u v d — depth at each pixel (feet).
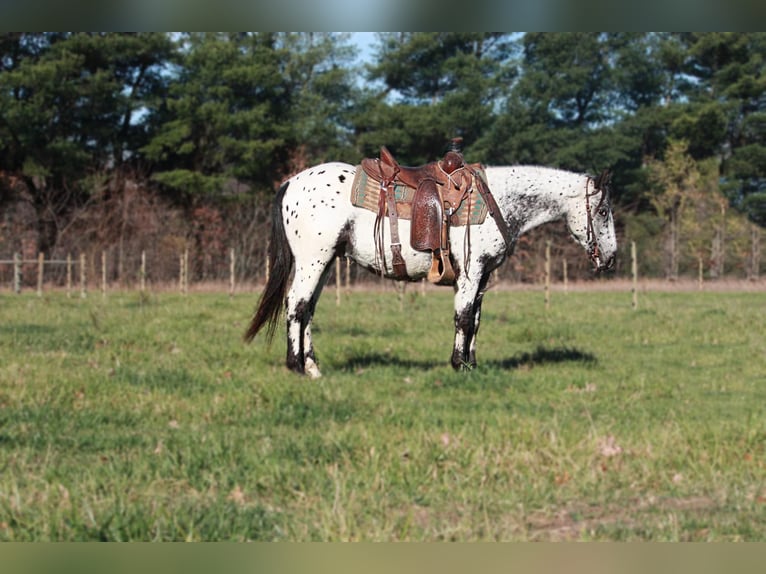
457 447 21.65
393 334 49.06
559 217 34.76
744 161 150.30
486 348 44.39
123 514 17.01
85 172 132.87
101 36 126.93
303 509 18.29
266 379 31.63
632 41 157.99
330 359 38.19
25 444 22.95
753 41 152.87
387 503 18.34
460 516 18.06
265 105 138.51
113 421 25.93
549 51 155.74
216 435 23.70
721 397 32.19
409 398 29.58
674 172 150.71
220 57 136.77
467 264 32.63
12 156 131.75
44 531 16.49
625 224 153.89
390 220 32.09
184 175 134.00
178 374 32.37
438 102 148.05
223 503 18.11
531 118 151.23
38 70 118.73
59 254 125.80
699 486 20.06
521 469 20.66
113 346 40.88
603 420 26.68
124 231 129.59
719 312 64.54
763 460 21.95
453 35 152.56
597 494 19.43
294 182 33.53
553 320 58.13
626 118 157.38
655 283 126.93
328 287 104.94
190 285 106.63
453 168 32.45
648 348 45.24
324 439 22.79
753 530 17.48
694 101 156.56
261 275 129.70
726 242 148.87
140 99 135.95
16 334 44.57
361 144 149.79
